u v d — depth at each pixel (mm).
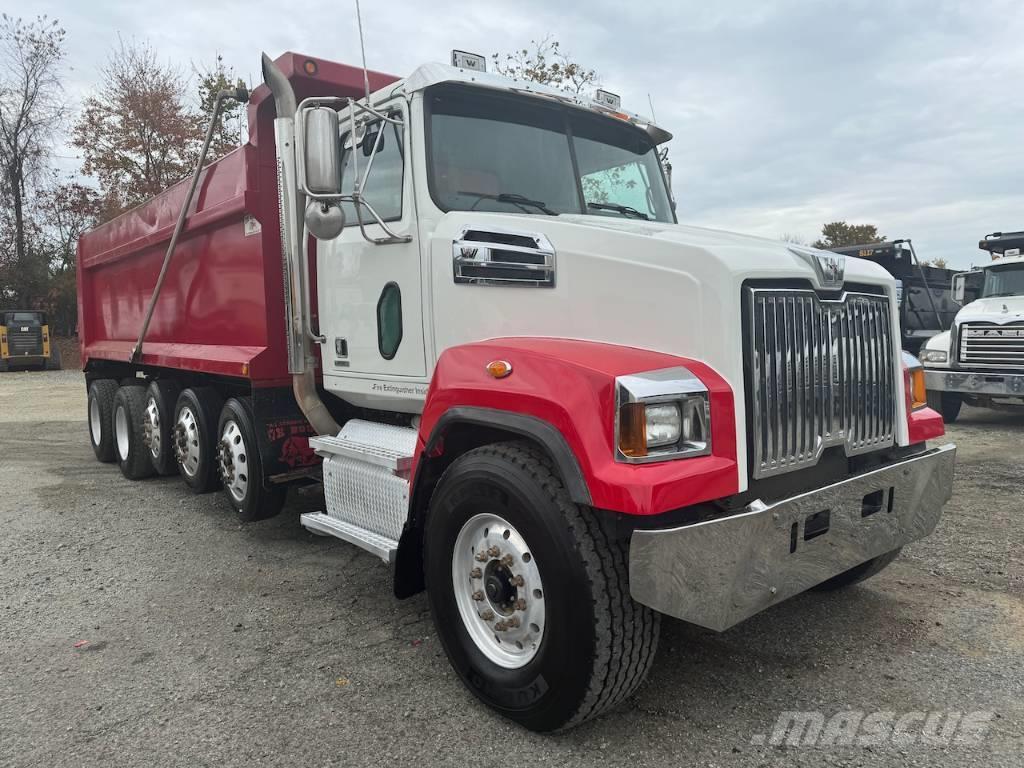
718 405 2732
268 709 3105
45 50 33344
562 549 2662
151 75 29750
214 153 24797
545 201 4121
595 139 4445
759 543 2682
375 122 4086
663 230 3498
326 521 4281
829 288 3150
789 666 3377
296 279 4684
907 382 3807
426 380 3865
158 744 2867
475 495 2986
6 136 33781
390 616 4043
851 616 3904
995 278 11453
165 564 4973
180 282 6512
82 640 3826
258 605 4230
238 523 5914
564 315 3279
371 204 4168
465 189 3861
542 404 2775
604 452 2580
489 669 3008
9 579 4746
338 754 2779
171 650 3684
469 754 2764
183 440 6461
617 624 2639
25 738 2930
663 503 2457
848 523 3062
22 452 9609
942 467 3574
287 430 5211
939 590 4246
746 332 2828
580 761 2703
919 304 17609
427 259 3771
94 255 8758
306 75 4762
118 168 29828
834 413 3186
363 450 4086
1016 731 2830
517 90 4016
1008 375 9781
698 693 3152
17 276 33906
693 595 2566
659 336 2963
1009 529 5352
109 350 8172
